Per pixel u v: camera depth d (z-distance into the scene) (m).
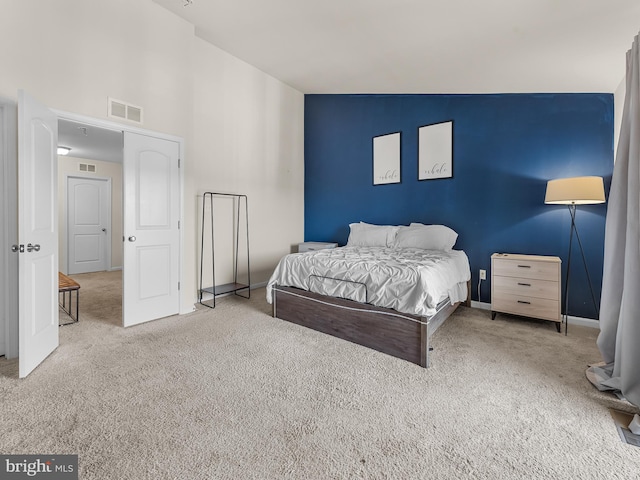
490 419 1.63
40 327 2.19
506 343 2.64
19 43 2.24
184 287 3.40
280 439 1.47
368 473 1.28
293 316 3.08
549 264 2.94
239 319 3.21
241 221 4.33
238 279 4.32
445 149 3.97
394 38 2.92
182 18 3.26
